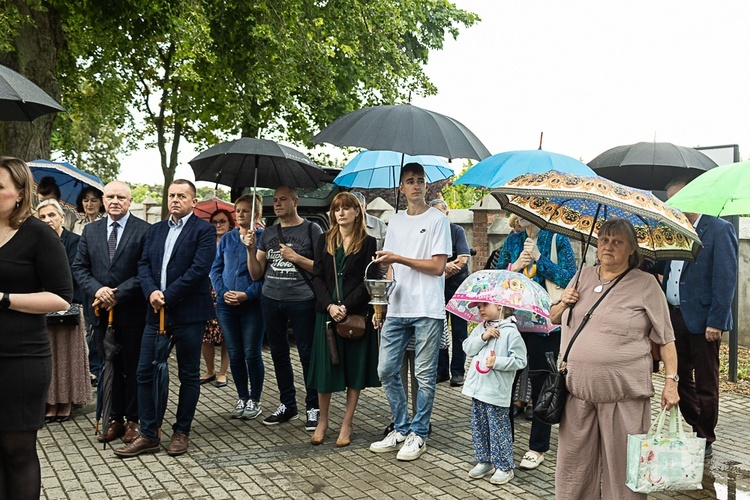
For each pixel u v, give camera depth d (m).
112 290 5.54
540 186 3.62
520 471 5.16
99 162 44.97
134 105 20.91
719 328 5.11
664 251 4.05
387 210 11.85
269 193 10.56
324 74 16.59
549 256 5.62
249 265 6.30
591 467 3.90
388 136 5.21
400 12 17.94
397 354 5.47
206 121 19.00
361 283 5.59
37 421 3.66
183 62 15.22
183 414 5.54
